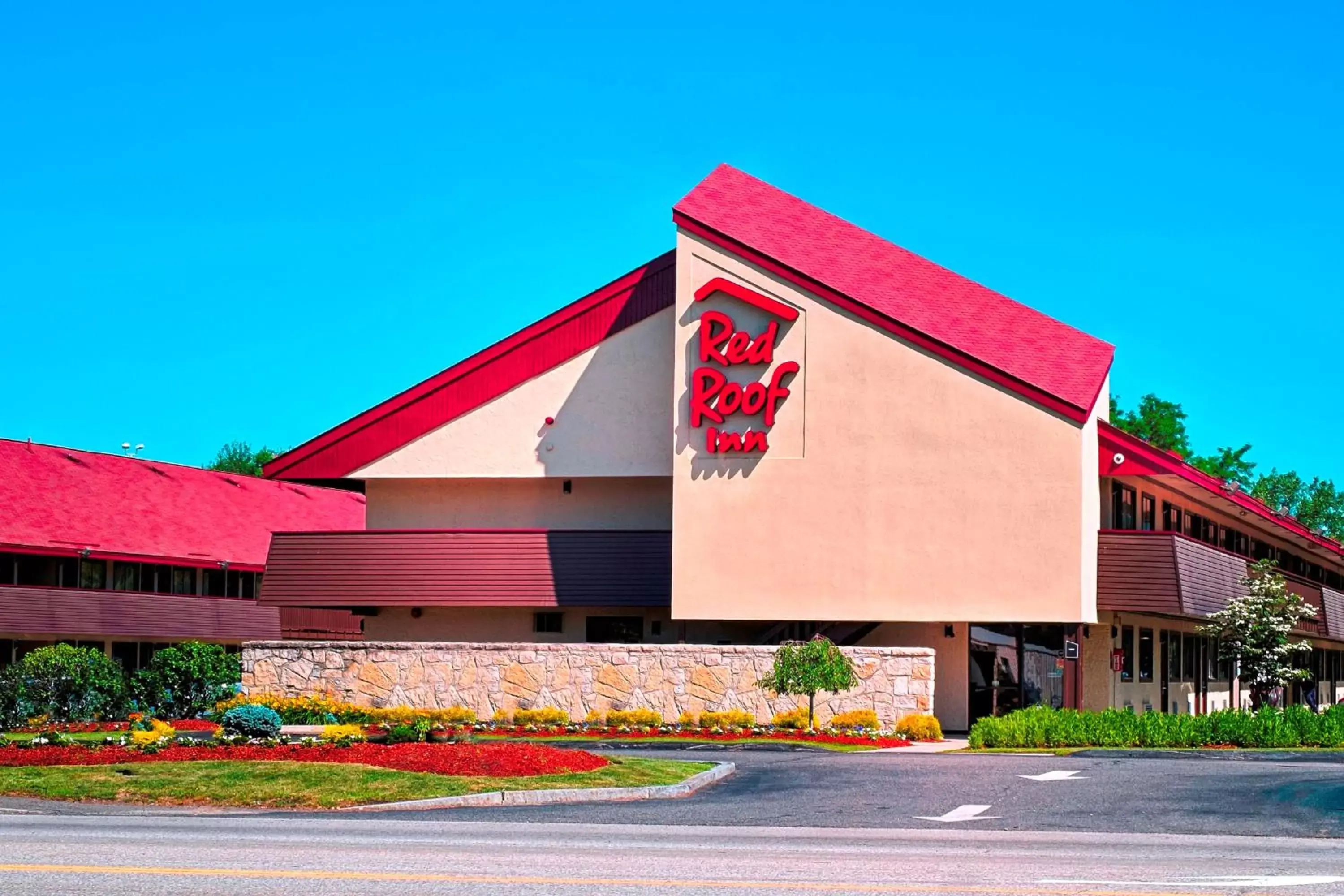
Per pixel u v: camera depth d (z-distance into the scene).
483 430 41.06
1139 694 42.12
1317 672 60.66
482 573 39.78
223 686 40.34
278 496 64.38
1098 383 35.78
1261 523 51.97
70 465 56.91
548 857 14.77
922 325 35.91
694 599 36.34
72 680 38.12
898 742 32.16
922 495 35.38
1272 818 19.23
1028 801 21.20
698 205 37.78
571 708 35.72
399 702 37.06
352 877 13.23
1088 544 35.44
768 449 36.28
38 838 15.97
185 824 17.94
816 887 12.91
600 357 40.56
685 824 18.62
